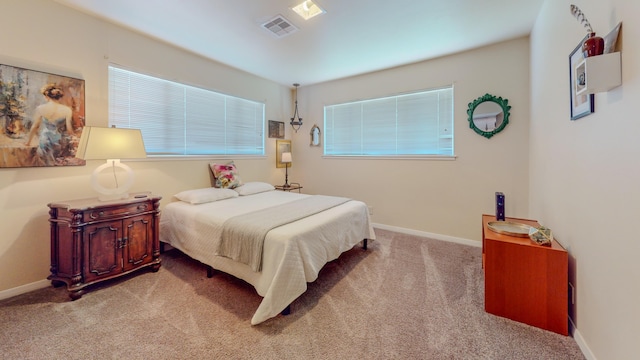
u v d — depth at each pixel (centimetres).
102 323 173
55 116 225
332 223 238
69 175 236
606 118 127
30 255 216
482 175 319
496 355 148
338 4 223
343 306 196
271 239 190
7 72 200
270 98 448
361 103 416
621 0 115
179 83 322
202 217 246
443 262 275
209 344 155
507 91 299
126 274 240
